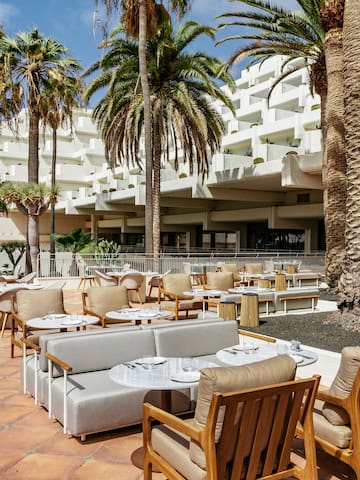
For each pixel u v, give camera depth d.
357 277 7.43
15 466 3.71
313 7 12.40
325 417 3.49
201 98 19.62
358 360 3.25
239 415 2.71
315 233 28.23
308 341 6.86
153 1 16.52
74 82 20.06
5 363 6.77
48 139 51.84
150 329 5.20
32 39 18.84
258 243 32.50
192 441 2.81
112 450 4.02
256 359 4.21
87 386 4.40
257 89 37.38
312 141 19.11
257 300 8.21
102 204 32.41
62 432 4.36
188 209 34.72
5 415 4.75
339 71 11.71
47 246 44.47
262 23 13.75
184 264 16.62
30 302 6.95
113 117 19.64
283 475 2.97
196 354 5.36
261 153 21.97
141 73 16.11
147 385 3.46
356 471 3.20
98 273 13.24
